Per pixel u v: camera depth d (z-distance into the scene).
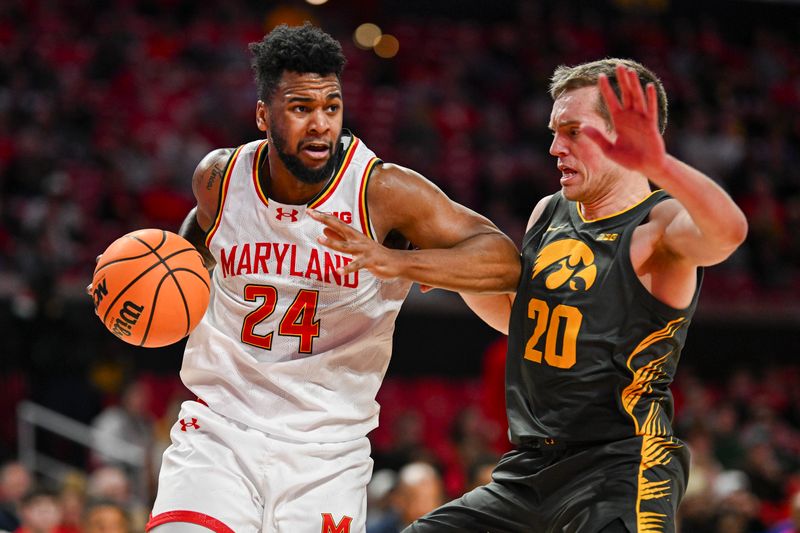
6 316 11.21
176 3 20.84
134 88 18.38
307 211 3.75
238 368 4.17
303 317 4.12
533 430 3.94
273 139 3.94
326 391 4.18
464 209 4.20
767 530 11.26
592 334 3.83
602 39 23.39
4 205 14.73
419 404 13.49
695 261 3.64
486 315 4.47
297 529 4.04
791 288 17.25
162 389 12.66
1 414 10.98
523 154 19.67
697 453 11.68
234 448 4.06
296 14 21.31
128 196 15.64
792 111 22.73
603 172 3.92
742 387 14.37
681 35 24.08
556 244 4.05
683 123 21.00
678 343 3.90
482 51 22.36
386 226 4.12
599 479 3.79
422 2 23.34
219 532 3.89
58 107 17.05
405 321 13.55
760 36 24.53
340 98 3.95
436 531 4.15
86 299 12.19
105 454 10.48
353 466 4.20
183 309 3.97
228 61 19.66
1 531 8.55
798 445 13.90
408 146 18.59
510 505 4.02
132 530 7.55
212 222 4.21
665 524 3.66
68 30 19.50
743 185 19.66
